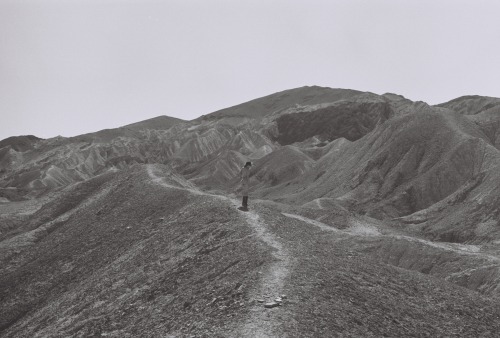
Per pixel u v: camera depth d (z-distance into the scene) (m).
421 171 100.25
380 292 18.59
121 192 52.41
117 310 22.34
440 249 47.66
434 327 16.62
